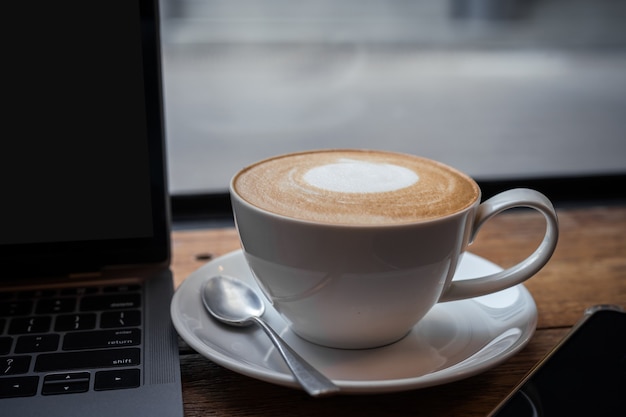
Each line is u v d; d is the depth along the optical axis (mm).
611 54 3877
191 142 1915
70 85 494
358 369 411
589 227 679
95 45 493
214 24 4227
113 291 501
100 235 522
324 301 400
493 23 4652
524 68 3441
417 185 441
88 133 504
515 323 443
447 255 398
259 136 2043
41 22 484
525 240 648
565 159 1675
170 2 4203
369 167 474
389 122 2279
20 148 496
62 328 451
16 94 488
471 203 406
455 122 2264
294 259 388
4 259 507
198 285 494
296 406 396
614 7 4895
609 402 373
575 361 411
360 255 375
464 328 458
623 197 817
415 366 417
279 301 424
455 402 402
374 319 408
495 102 2627
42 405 376
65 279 517
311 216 388
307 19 4602
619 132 2059
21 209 505
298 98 2684
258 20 4469
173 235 649
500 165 1607
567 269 582
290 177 450
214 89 2801
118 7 492
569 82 3076
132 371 409
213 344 423
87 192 514
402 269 384
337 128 2195
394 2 5078
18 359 415
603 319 460
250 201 405
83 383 396
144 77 504
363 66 3438
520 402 373
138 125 511
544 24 4605
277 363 416
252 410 393
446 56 3746
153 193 526
